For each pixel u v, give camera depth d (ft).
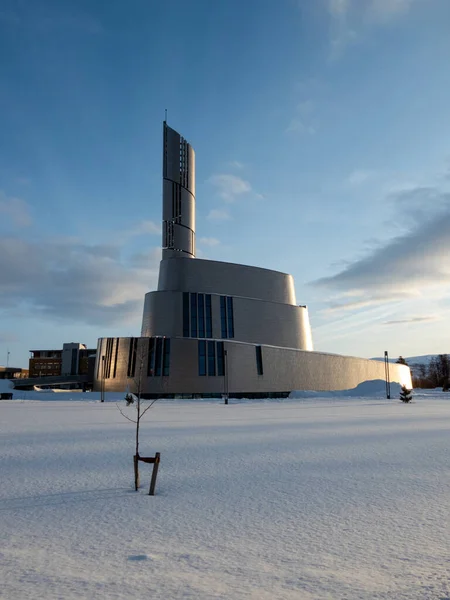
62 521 27.17
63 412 130.82
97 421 97.86
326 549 22.26
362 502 31.12
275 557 21.21
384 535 24.32
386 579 18.57
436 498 32.01
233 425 86.84
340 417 106.73
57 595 17.10
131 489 35.55
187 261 275.18
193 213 305.73
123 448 56.75
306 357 281.54
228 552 21.90
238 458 49.14
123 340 262.67
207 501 31.78
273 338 283.59
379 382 279.08
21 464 46.16
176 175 296.71
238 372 255.70
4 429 80.28
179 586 17.92
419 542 23.16
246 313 278.05
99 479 39.17
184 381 248.32
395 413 120.78
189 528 25.77
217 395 250.57
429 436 67.67
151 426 85.30
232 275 281.74
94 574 19.21
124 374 257.75
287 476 39.86
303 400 220.64
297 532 24.94
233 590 17.52
